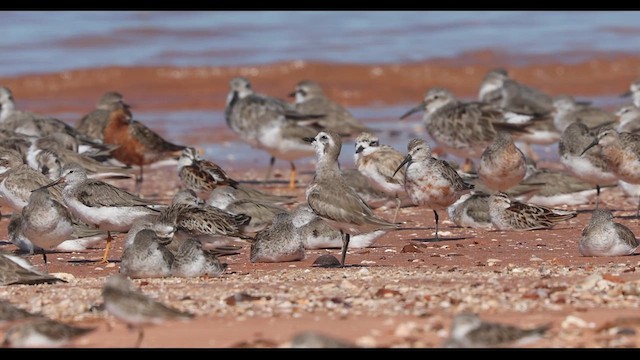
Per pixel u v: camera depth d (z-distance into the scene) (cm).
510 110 2580
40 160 2041
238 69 3953
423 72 4012
